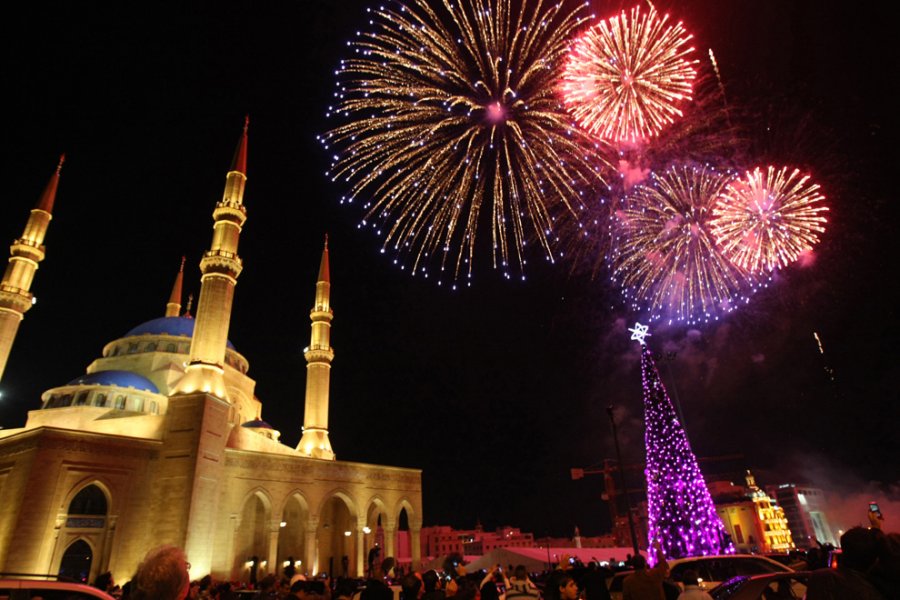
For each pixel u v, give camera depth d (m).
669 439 40.16
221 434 47.81
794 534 106.19
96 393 53.47
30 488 38.50
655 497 39.22
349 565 59.09
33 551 37.38
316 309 70.44
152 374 60.38
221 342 50.66
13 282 53.84
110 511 41.47
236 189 56.81
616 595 17.92
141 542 41.97
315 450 63.03
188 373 48.56
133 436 44.50
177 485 43.22
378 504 59.69
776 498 111.38
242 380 66.62
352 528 58.94
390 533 58.97
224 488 48.47
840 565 6.20
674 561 18.81
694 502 37.88
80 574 39.75
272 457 52.56
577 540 84.12
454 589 13.04
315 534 53.34
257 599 14.45
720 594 13.97
